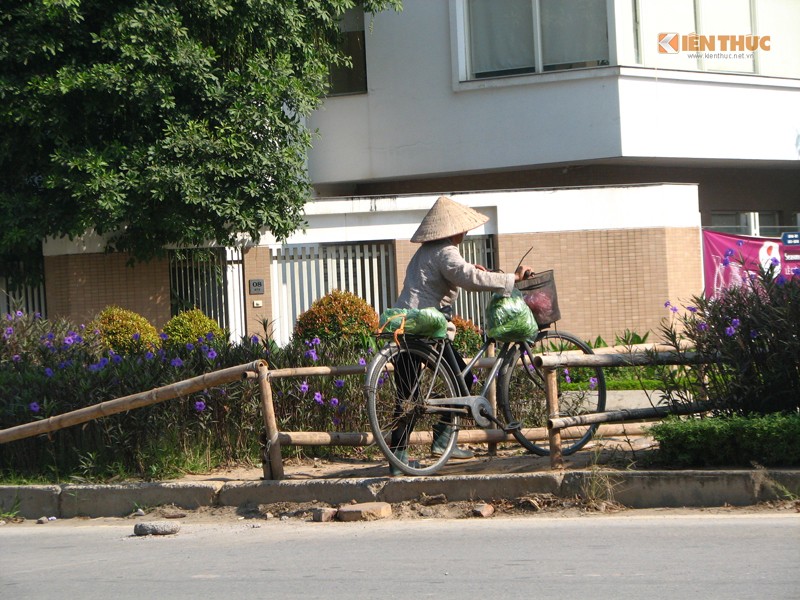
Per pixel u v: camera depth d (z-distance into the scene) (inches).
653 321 827.4
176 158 713.6
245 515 354.9
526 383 426.0
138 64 698.8
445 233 361.1
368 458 423.8
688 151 904.9
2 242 731.4
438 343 361.1
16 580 280.4
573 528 304.0
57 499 382.3
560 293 821.2
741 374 351.3
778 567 250.2
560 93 883.4
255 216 738.2
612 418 360.2
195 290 794.2
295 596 244.7
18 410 410.6
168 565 287.0
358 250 808.9
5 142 730.2
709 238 855.1
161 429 400.8
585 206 826.8
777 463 331.3
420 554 281.4
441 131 912.9
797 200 1055.0
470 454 378.3
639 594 231.8
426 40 912.9
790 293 350.9
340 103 940.0
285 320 798.5
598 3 881.5
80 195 691.4
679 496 325.1
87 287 784.9
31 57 697.6
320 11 773.9
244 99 727.1
